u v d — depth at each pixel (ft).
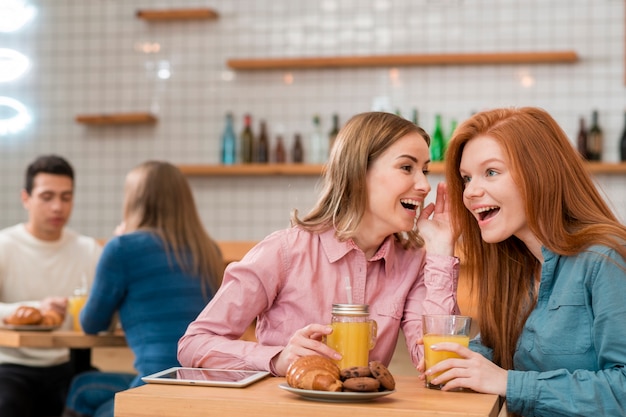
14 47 16.72
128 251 8.49
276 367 5.24
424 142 5.85
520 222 5.48
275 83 15.76
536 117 5.57
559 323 5.30
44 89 16.61
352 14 15.53
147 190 8.82
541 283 5.51
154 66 16.22
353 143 5.81
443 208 6.11
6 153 16.69
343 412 4.22
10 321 9.21
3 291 10.64
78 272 11.00
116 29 16.39
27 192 10.83
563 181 5.46
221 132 15.92
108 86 16.39
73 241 11.12
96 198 16.39
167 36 16.20
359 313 5.01
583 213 5.49
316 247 5.94
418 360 5.88
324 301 5.88
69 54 16.55
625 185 14.43
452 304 5.84
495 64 14.98
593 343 5.21
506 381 4.84
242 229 15.80
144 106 16.24
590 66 14.67
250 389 4.70
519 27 14.93
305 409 4.26
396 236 6.29
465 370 4.85
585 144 14.46
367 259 6.06
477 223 5.89
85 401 9.01
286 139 15.71
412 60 14.96
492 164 5.45
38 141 16.58
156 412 4.43
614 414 4.84
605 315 5.07
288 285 5.87
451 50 15.14
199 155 15.99
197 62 16.07
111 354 12.61
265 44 15.83
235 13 15.96
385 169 5.73
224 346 5.50
